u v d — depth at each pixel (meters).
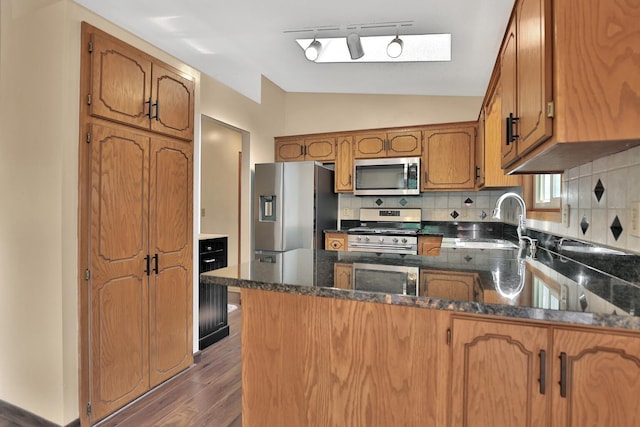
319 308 1.29
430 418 1.16
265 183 4.12
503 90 1.85
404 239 3.88
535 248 2.26
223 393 2.19
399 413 1.19
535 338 1.00
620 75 0.95
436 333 1.15
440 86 3.93
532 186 2.83
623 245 1.27
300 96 4.88
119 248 1.97
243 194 4.21
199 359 2.63
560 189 2.07
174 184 2.35
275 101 4.69
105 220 1.89
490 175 3.00
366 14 2.61
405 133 4.16
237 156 5.03
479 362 1.06
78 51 1.77
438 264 1.62
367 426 1.23
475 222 4.14
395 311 1.19
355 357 1.24
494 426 1.05
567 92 0.98
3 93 1.89
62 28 1.72
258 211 4.15
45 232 1.76
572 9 0.98
